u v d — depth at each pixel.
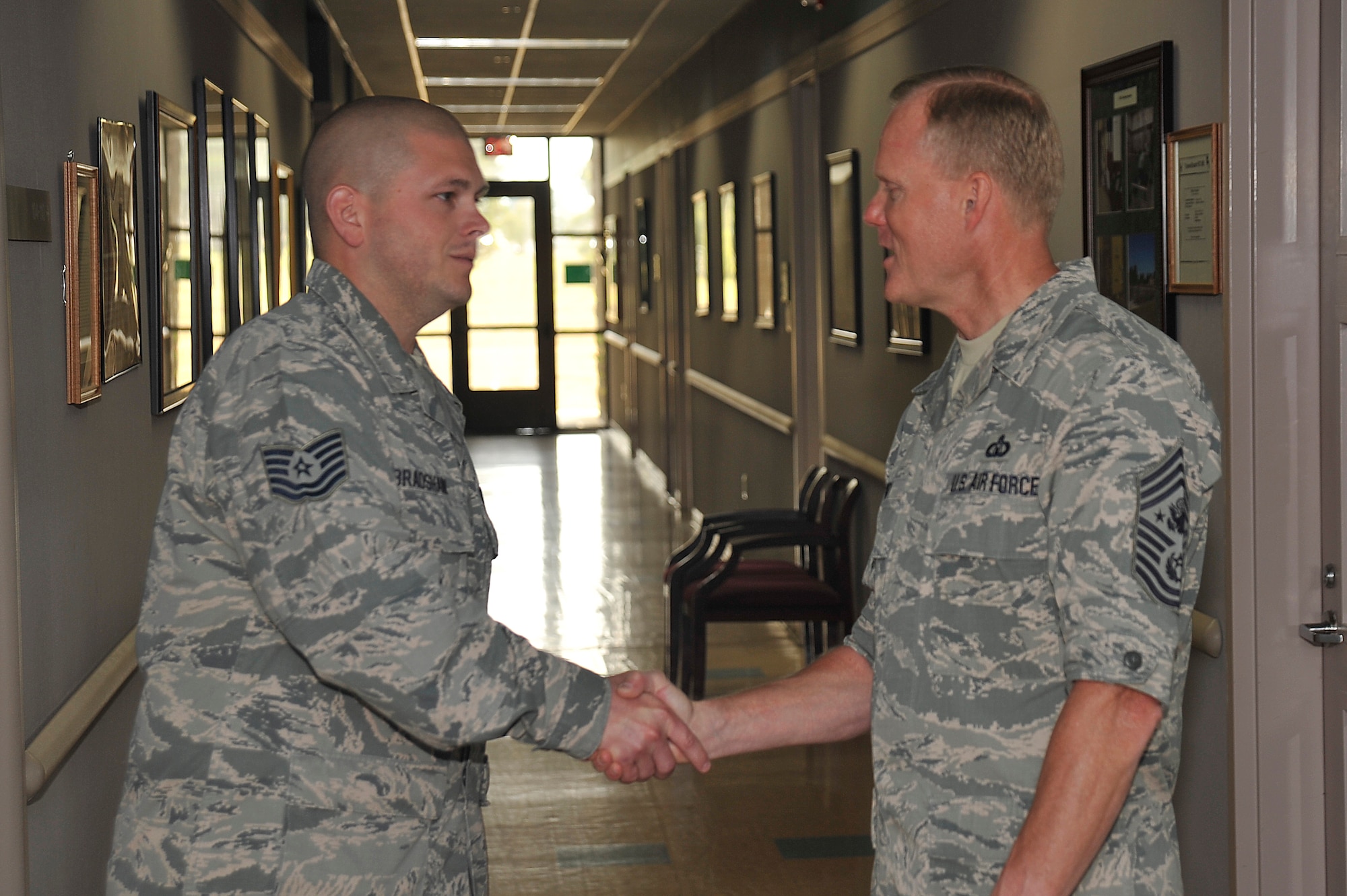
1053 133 1.62
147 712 1.72
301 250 7.31
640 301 12.10
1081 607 1.38
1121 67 3.04
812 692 1.96
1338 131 2.47
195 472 1.71
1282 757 2.61
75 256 2.72
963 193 1.60
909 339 4.69
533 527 9.18
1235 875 2.64
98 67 3.05
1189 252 2.77
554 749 1.81
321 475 1.62
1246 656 2.60
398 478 1.71
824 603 4.93
